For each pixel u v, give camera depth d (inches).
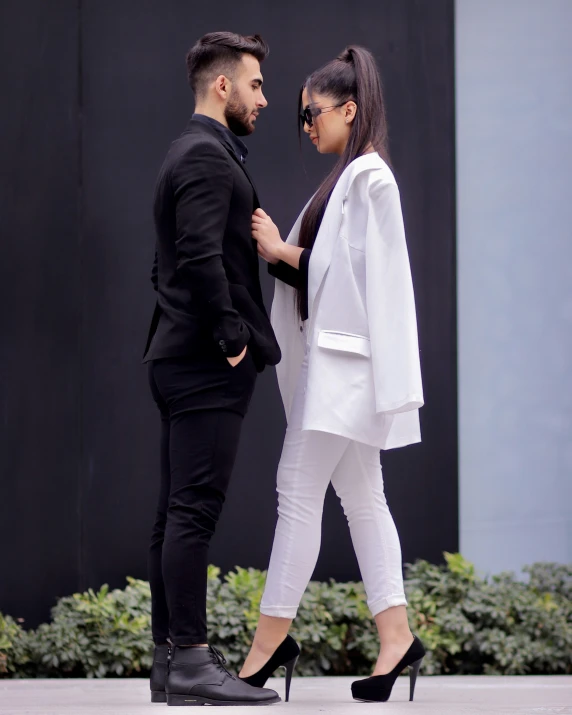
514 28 491.8
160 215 261.1
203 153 249.6
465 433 484.7
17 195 465.1
